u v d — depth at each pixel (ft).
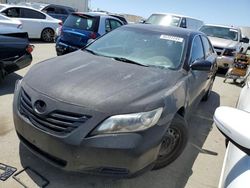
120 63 11.34
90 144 7.96
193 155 12.53
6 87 17.97
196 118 17.20
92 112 8.10
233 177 5.56
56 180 9.46
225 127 5.63
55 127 8.28
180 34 13.60
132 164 8.23
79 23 26.13
